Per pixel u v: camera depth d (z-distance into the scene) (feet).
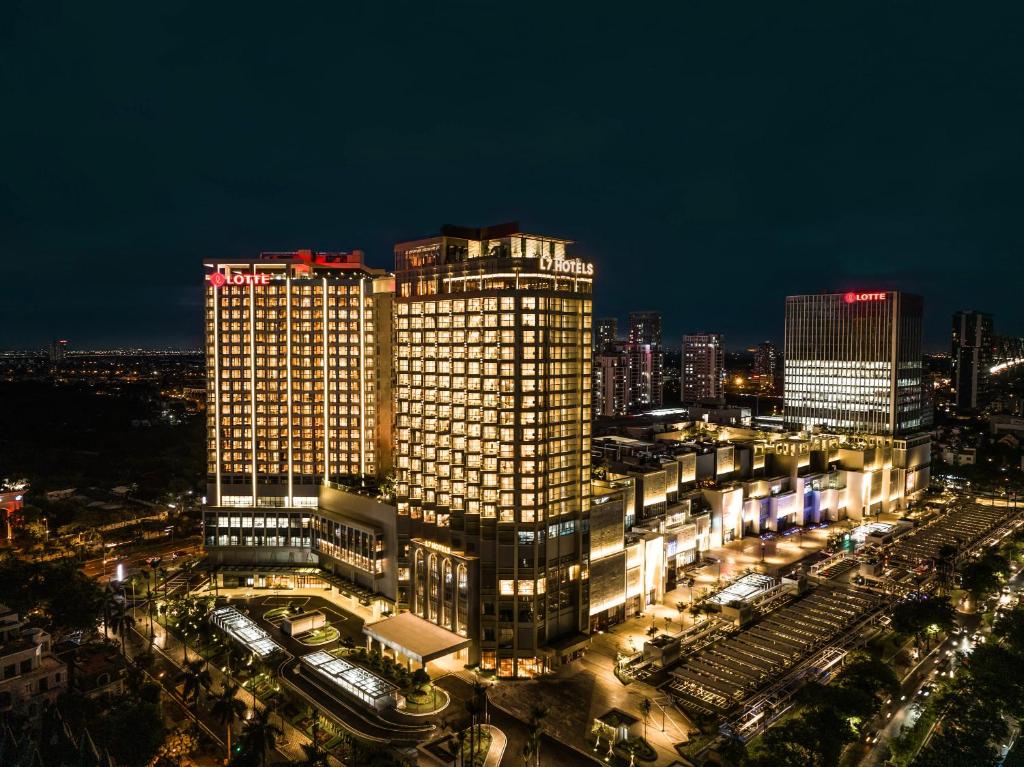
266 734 357.61
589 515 536.01
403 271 579.89
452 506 526.98
